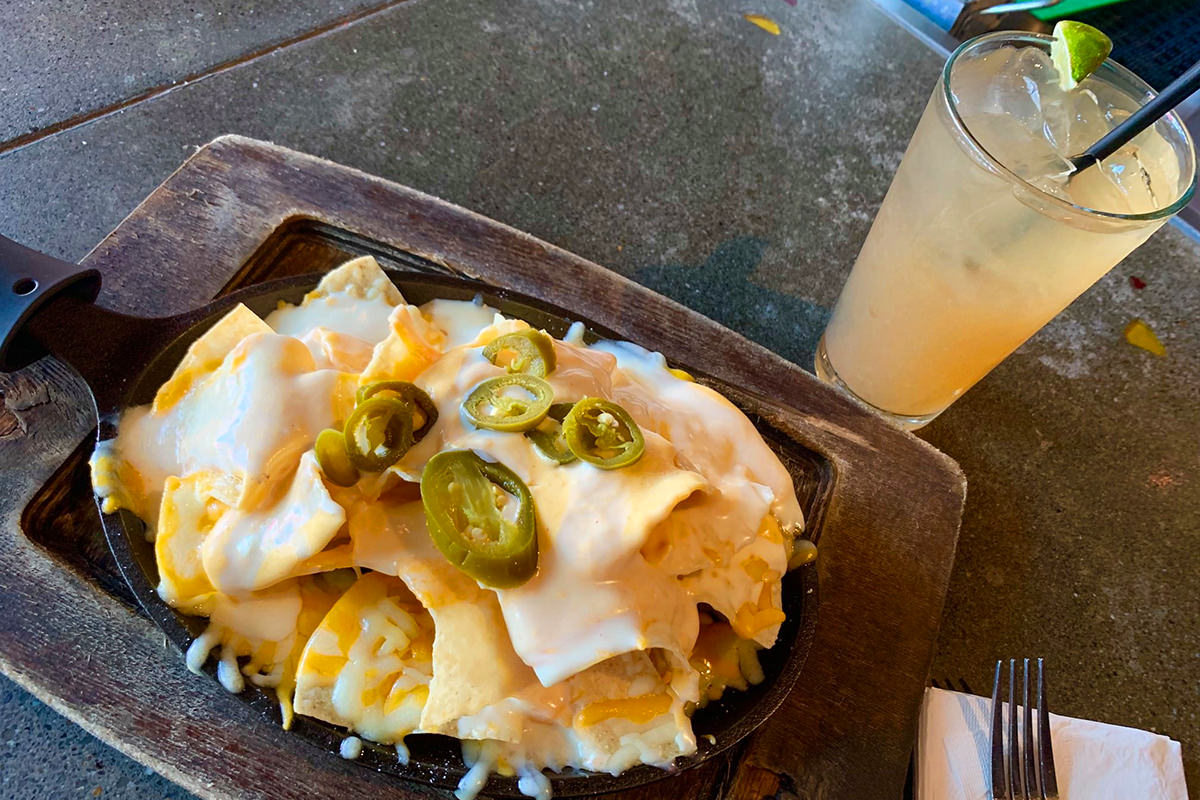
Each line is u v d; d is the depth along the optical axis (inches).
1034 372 15.2
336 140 15.8
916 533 12.9
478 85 17.1
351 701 9.1
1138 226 10.0
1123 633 13.0
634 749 9.2
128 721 9.8
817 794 10.9
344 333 11.2
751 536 10.0
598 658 8.7
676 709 9.3
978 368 12.8
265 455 9.4
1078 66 10.7
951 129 10.8
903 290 12.2
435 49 17.4
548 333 11.8
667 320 13.7
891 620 12.2
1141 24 18.7
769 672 10.2
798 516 11.1
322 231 13.7
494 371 9.8
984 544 13.5
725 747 9.5
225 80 16.1
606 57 18.0
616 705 9.3
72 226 14.0
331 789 9.8
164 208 13.2
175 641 9.2
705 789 10.7
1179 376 15.4
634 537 8.8
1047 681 12.5
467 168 15.9
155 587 9.4
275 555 9.1
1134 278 16.4
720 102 17.8
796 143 17.5
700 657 10.2
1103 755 11.2
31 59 15.7
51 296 10.2
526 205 15.7
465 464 9.0
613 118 17.2
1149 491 14.4
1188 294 16.3
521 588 8.8
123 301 12.4
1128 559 13.7
